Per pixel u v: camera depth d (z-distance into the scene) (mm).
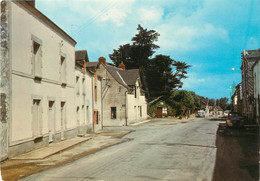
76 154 11773
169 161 9398
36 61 13062
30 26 11969
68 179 7113
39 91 12922
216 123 32844
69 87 17719
